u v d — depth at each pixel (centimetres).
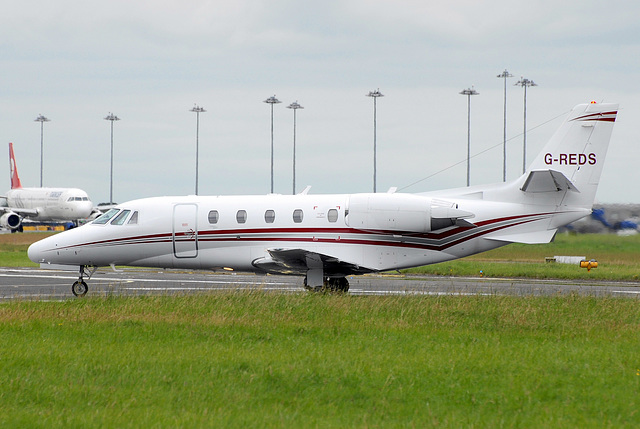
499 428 3234
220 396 3728
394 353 4769
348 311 6469
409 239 8331
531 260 15362
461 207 8362
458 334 5538
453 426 3269
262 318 6178
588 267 12444
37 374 4162
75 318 6103
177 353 4712
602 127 8288
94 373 4194
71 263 8919
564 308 6806
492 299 7300
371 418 3394
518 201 8431
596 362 4534
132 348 4881
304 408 3550
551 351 4859
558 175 7694
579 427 3259
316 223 8431
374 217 8288
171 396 3719
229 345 5031
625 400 3691
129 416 3384
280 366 4338
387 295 7794
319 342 5172
